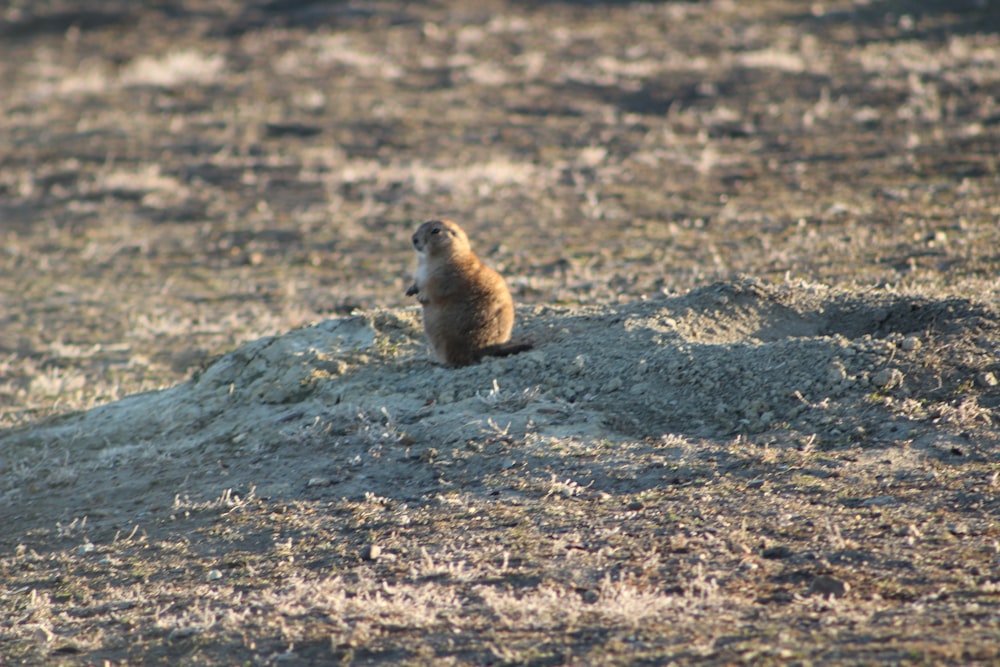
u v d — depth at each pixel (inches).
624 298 2085.4
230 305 2549.2
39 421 1646.2
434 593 890.1
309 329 1592.0
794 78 4485.7
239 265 2925.7
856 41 4977.9
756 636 730.8
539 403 1291.8
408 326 1550.2
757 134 3814.0
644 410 1249.4
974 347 1225.4
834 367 1229.1
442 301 1385.3
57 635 920.9
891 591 802.2
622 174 3467.0
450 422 1278.3
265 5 6884.8
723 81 4549.7
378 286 2573.8
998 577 799.7
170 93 5221.5
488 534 1012.5
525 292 2256.4
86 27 6845.5
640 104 4387.3
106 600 995.9
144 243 3223.4
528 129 4183.1
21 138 4643.2
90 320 2516.0
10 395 1988.2
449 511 1078.4
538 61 5162.4
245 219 3390.7
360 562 992.9
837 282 1958.7
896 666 643.5
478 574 929.5
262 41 6102.4
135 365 2139.5
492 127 4252.0
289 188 3710.6
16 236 3395.7
